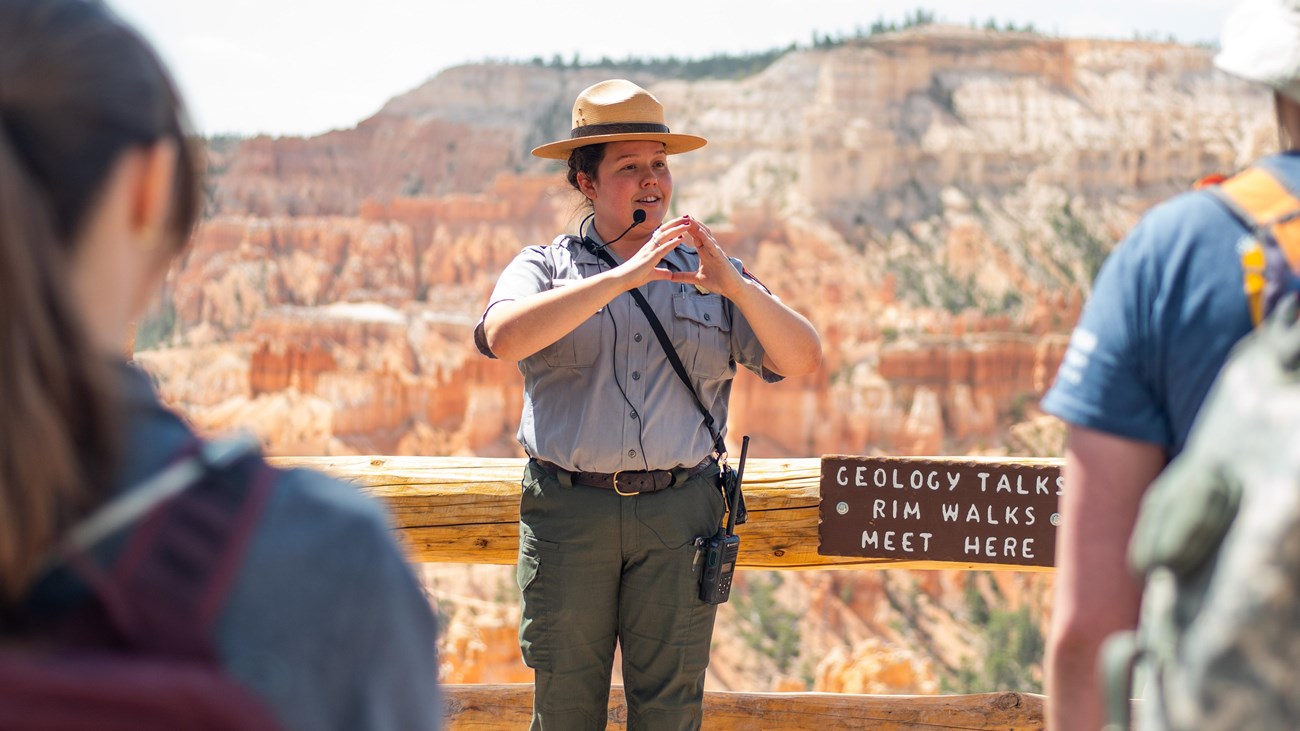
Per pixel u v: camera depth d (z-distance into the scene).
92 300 0.88
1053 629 1.43
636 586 3.21
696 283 3.01
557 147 3.44
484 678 25.48
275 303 90.06
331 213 104.56
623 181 3.33
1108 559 1.39
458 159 111.75
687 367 3.19
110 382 0.82
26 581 0.79
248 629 0.84
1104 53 116.44
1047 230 96.38
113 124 0.85
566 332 2.98
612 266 3.33
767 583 46.06
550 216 91.69
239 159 104.62
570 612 3.21
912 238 93.69
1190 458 1.06
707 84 115.38
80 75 0.83
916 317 79.69
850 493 3.74
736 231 90.81
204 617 0.82
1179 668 1.00
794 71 112.69
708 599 3.19
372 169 108.81
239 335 75.50
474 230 91.31
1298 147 1.38
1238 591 0.94
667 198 3.42
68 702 0.74
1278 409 0.99
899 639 44.88
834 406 62.81
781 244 90.69
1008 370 66.00
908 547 3.70
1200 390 1.33
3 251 0.78
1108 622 1.38
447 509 4.18
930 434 62.94
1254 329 1.29
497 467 4.23
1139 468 1.40
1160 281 1.37
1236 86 116.25
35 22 0.84
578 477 3.19
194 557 0.84
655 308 3.19
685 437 3.17
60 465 0.78
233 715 0.77
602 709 3.35
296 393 63.38
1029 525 3.59
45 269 0.80
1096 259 94.31
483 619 26.55
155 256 0.96
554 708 3.27
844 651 31.62
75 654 0.79
